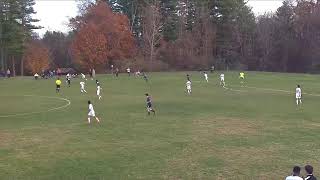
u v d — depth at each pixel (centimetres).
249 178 2214
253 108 4366
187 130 3328
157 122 3666
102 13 10088
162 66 9594
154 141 2986
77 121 3772
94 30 9925
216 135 3150
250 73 8262
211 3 11025
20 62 11681
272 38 11094
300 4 11138
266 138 3044
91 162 2498
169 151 2722
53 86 6588
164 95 5466
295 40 10750
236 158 2561
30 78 7938
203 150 2739
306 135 3123
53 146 2880
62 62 13750
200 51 10631
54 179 2219
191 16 11075
